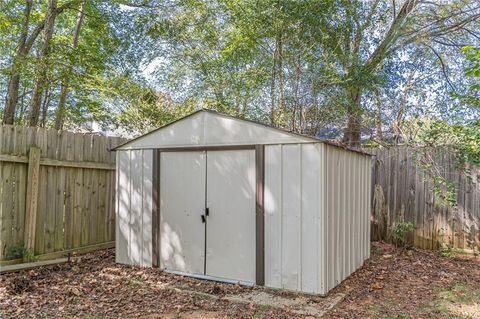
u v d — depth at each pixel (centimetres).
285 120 861
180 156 551
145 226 577
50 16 834
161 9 1022
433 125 697
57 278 500
